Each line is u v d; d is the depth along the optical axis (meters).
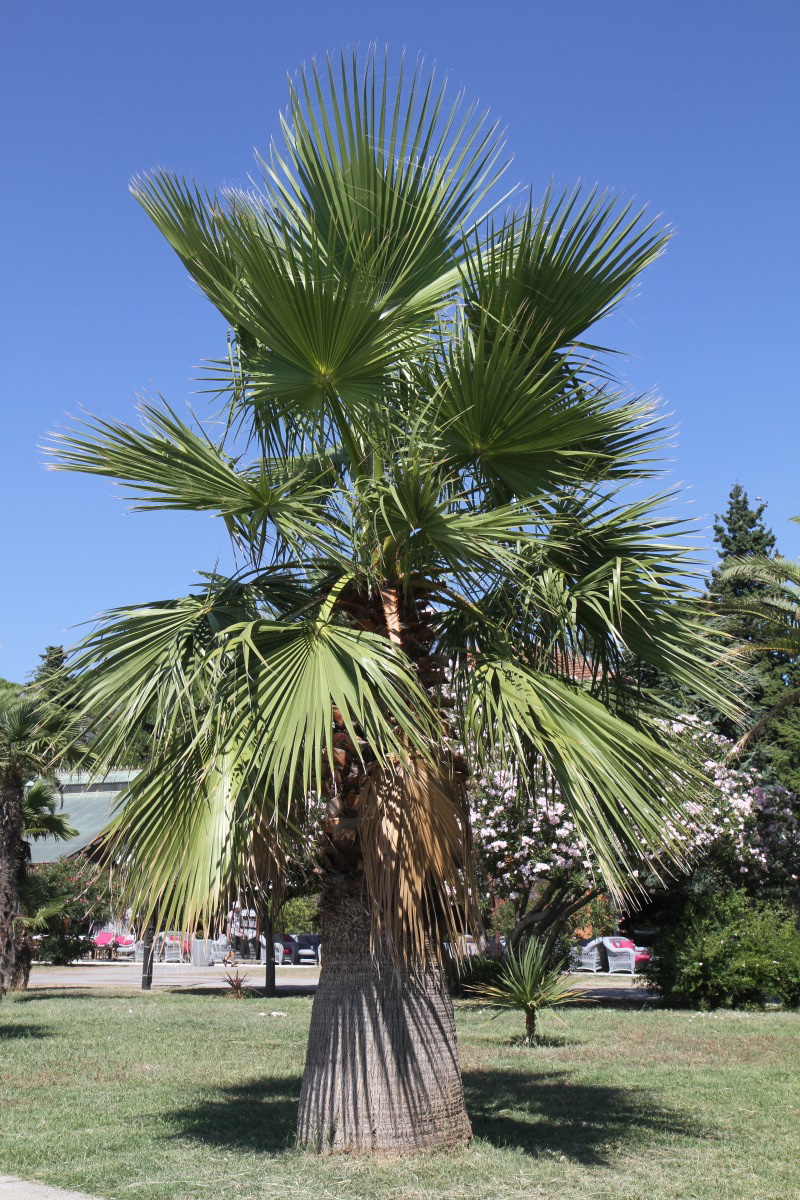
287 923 35.31
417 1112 6.35
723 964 17.97
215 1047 12.74
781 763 20.52
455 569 6.41
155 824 6.05
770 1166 6.48
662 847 5.67
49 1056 11.84
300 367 6.33
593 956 32.91
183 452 6.25
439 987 6.64
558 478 6.61
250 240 5.73
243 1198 5.50
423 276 6.86
